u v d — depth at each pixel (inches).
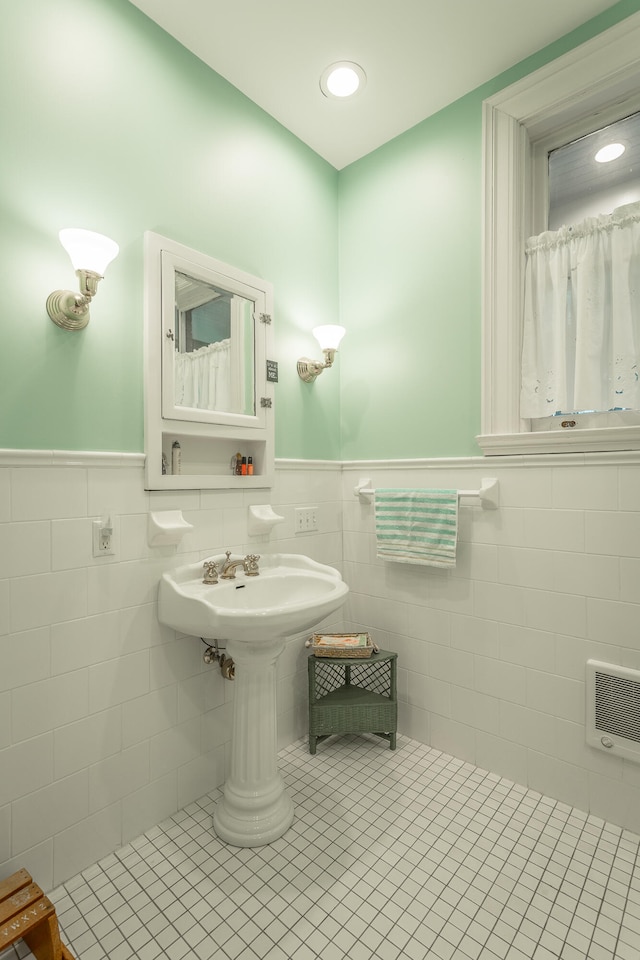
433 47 67.4
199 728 66.3
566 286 67.6
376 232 87.7
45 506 51.3
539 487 67.9
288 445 82.1
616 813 61.4
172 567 63.2
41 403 51.5
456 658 76.2
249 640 55.7
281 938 45.8
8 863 48.4
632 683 60.1
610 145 68.9
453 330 77.7
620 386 62.6
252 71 70.9
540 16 62.9
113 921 47.7
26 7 50.8
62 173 53.3
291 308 82.6
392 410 85.4
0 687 48.0
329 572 69.5
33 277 50.9
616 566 61.7
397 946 45.0
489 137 72.6
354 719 77.5
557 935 46.0
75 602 53.7
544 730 67.4
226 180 71.7
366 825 60.8
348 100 76.5
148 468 59.8
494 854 56.1
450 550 73.2
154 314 60.6
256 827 58.2
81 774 54.1
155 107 62.7
